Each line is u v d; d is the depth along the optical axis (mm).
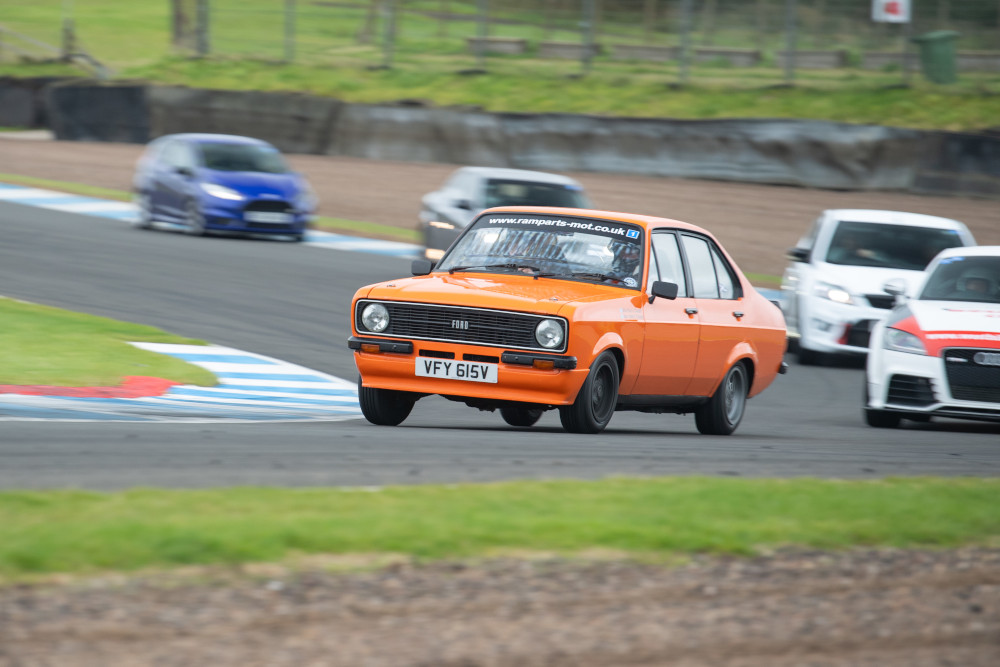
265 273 65500
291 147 124688
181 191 78375
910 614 15078
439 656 12727
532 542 16734
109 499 17578
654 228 32719
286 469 21750
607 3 142875
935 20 127938
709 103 122188
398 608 14047
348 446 25234
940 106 117000
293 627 13297
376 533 16422
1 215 82188
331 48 149500
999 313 37625
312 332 51281
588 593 14977
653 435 32312
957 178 104062
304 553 15625
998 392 35781
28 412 29391
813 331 52906
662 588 15375
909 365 36562
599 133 113750
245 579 14578
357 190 106250
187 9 149750
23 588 13867
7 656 12180
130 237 76188
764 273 80312
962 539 18703
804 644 13789
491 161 117312
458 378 29078
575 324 28453
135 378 37594
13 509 16719
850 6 132250
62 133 132750
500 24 148125
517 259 31891
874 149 106125
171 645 12641
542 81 132125
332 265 70188
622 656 13055
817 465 26391
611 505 19078
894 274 52875
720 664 13039
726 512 19188
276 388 39281
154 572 14578
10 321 45562
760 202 101750
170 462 21938
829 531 18406
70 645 12516
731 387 34906
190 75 142750
